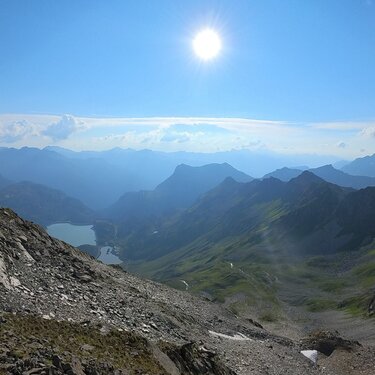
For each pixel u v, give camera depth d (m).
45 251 44.34
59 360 17.77
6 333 20.02
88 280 42.00
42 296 31.62
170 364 26.73
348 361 58.25
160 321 39.75
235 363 39.50
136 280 68.75
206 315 61.94
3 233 42.88
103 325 29.19
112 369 19.72
